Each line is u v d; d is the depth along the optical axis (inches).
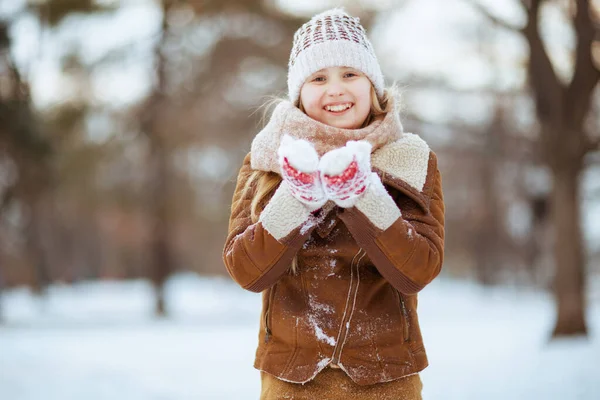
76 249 1641.2
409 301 84.0
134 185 997.8
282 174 76.8
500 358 346.9
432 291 1312.7
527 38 404.5
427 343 424.5
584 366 303.0
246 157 91.2
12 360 348.8
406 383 81.4
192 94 850.8
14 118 592.1
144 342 477.7
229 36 836.6
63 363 347.9
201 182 1136.2
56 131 809.5
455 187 1376.7
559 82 410.3
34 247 1021.2
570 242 408.8
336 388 80.5
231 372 327.9
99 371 325.7
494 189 1250.6
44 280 1019.3
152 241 903.1
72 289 1398.9
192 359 376.8
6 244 1130.7
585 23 396.2
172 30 836.0
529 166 896.9
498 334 466.9
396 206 77.8
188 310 985.5
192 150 928.9
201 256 1633.9
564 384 270.4
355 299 81.3
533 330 481.1
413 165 83.5
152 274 901.8
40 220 1048.2
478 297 1145.4
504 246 1252.5
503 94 869.8
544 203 954.7
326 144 81.7
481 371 308.8
